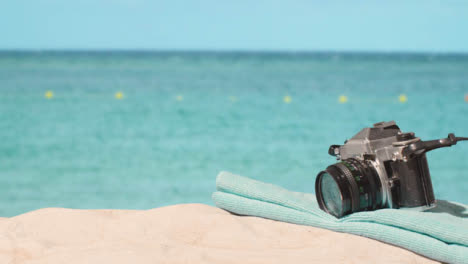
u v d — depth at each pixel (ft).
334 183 7.36
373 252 6.40
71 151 24.54
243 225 7.38
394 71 129.90
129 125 32.86
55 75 98.22
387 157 7.30
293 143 26.58
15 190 17.84
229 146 25.84
